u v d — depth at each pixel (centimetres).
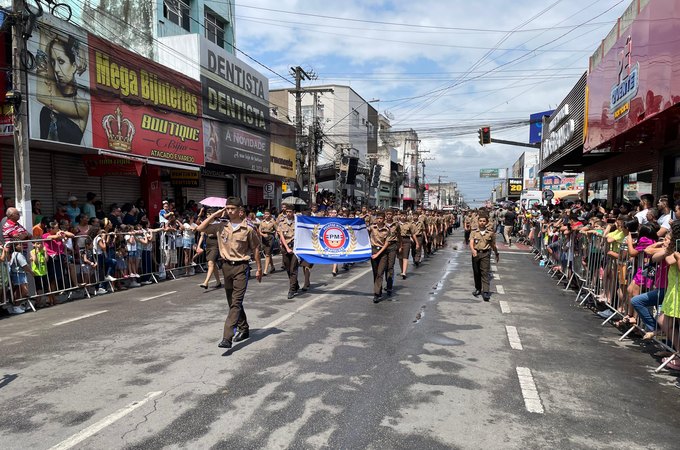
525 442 355
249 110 2133
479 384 469
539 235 1689
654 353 586
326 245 963
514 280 1173
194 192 2002
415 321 728
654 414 411
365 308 823
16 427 376
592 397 444
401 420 388
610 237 768
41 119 1064
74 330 680
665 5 780
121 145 1319
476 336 646
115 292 1009
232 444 347
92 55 1216
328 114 3919
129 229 1102
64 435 362
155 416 394
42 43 1068
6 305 812
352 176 3616
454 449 343
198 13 2184
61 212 1140
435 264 1515
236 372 498
